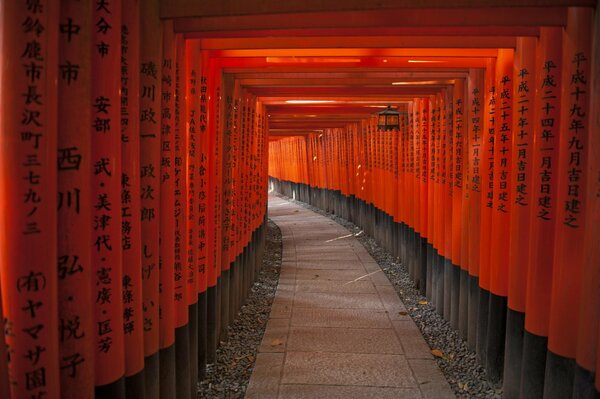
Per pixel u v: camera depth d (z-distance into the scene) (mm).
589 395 2943
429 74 5914
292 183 24656
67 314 2447
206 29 3631
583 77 3184
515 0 3062
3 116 2158
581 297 3039
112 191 2719
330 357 5527
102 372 2746
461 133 6086
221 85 5652
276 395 4664
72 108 2381
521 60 4070
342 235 13758
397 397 4625
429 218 7555
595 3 3047
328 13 3521
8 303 2197
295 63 5512
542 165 3656
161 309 3666
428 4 3102
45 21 2168
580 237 3256
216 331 5652
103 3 2617
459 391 4758
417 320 6766
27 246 2172
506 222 4641
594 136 2943
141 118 3256
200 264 4996
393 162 10234
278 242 12977
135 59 2967
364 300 7715
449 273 6570
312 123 14414
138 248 3055
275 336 6188
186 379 4176
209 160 5391
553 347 3410
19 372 2203
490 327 4883
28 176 2156
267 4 3199
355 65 5293
